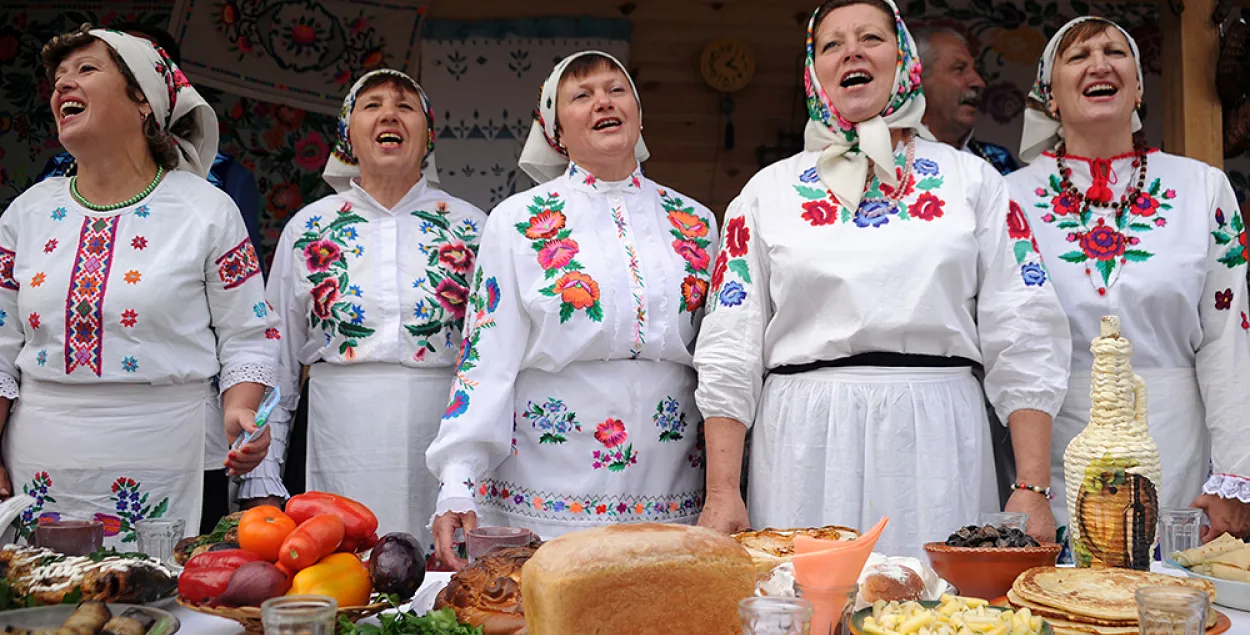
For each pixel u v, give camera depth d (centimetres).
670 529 150
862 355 251
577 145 279
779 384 259
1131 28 515
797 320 258
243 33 505
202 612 163
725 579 145
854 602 144
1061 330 253
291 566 165
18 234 261
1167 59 372
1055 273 283
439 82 527
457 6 528
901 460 246
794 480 252
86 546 192
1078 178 289
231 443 263
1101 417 188
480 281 276
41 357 254
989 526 183
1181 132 365
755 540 193
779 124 538
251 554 168
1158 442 278
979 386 259
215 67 502
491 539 184
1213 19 363
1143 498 183
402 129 310
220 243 265
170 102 267
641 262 272
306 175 527
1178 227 281
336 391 303
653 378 270
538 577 144
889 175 254
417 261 309
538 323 267
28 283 255
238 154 522
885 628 144
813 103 268
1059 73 286
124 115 257
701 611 144
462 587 165
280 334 305
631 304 266
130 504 255
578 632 141
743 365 255
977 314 256
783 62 535
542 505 267
